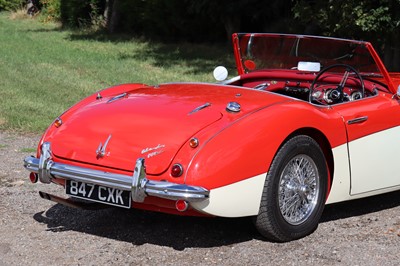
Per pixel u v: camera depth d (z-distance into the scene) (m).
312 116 4.69
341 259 4.41
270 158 4.41
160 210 4.40
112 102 5.09
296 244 4.68
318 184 4.81
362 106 5.11
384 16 13.16
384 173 5.29
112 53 19.55
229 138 4.32
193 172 4.18
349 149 4.97
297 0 15.40
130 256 4.45
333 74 5.73
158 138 4.42
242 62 6.23
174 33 23.44
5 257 4.42
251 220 4.97
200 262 4.35
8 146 7.73
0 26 28.52
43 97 11.05
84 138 4.65
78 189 4.59
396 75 6.23
